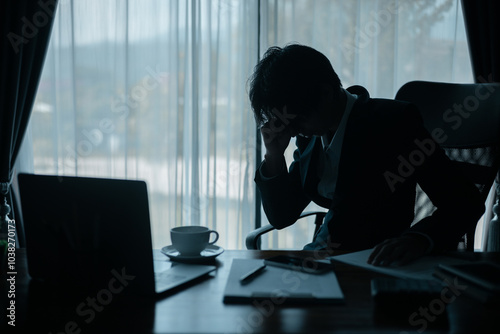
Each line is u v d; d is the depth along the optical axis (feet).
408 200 4.47
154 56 8.05
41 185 2.86
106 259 2.76
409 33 8.20
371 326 2.28
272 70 3.94
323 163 4.80
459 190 3.86
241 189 8.18
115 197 2.66
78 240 2.79
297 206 4.96
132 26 8.00
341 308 2.52
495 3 7.68
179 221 8.16
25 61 7.46
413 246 3.34
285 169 4.76
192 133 8.04
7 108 7.38
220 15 8.01
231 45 8.09
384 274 3.06
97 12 7.97
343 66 8.05
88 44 7.99
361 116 4.43
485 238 8.04
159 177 8.23
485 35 7.79
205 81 8.14
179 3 7.99
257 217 8.32
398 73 8.25
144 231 2.64
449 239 3.49
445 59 8.21
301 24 8.02
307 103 3.92
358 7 8.00
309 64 3.95
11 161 7.57
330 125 4.42
